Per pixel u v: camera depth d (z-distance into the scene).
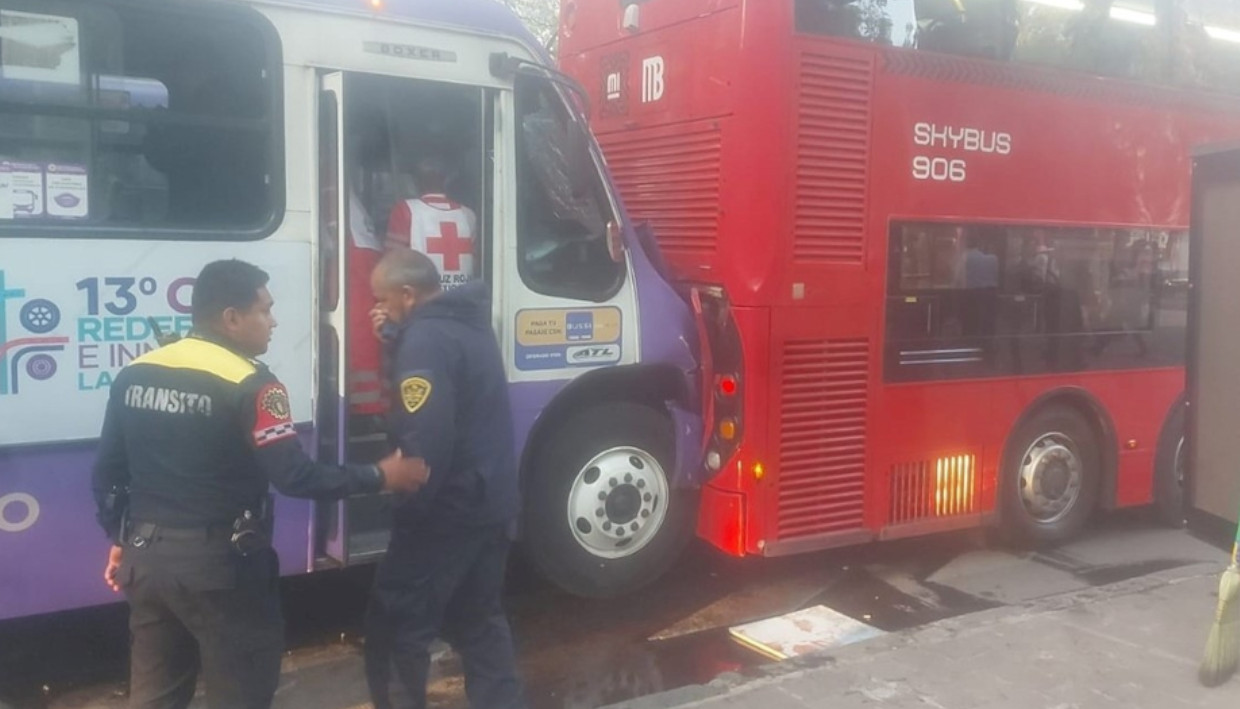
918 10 6.20
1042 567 6.89
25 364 4.24
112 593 4.51
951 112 6.32
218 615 3.32
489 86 5.27
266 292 3.49
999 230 6.61
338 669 5.07
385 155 5.08
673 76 6.20
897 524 6.38
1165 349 7.53
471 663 4.08
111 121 4.39
